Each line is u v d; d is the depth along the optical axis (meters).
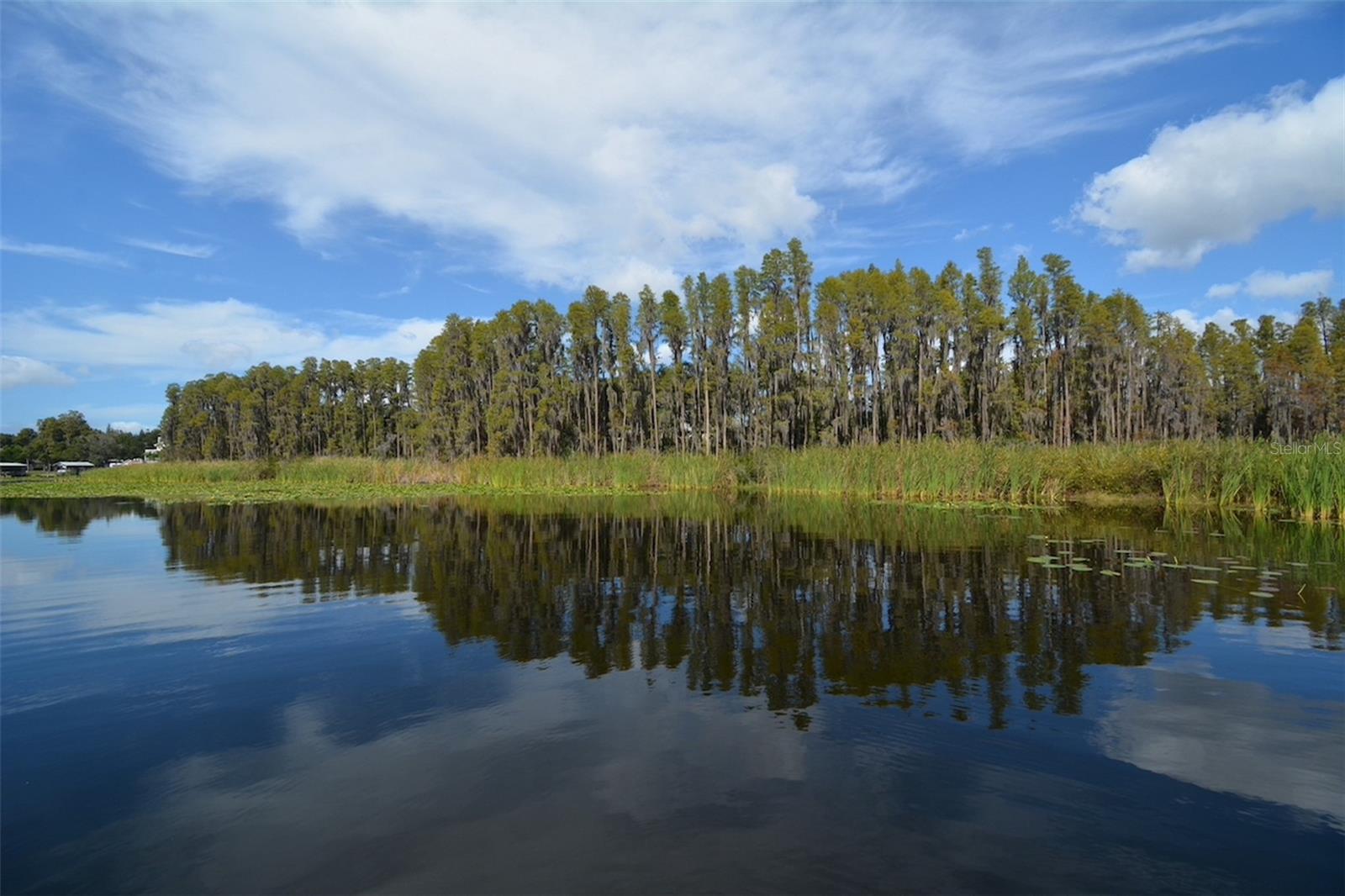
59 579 13.43
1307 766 5.36
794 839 4.45
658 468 40.12
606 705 6.75
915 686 7.15
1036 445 31.27
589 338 54.53
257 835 4.61
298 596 11.79
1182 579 11.98
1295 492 20.02
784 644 8.68
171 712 6.73
